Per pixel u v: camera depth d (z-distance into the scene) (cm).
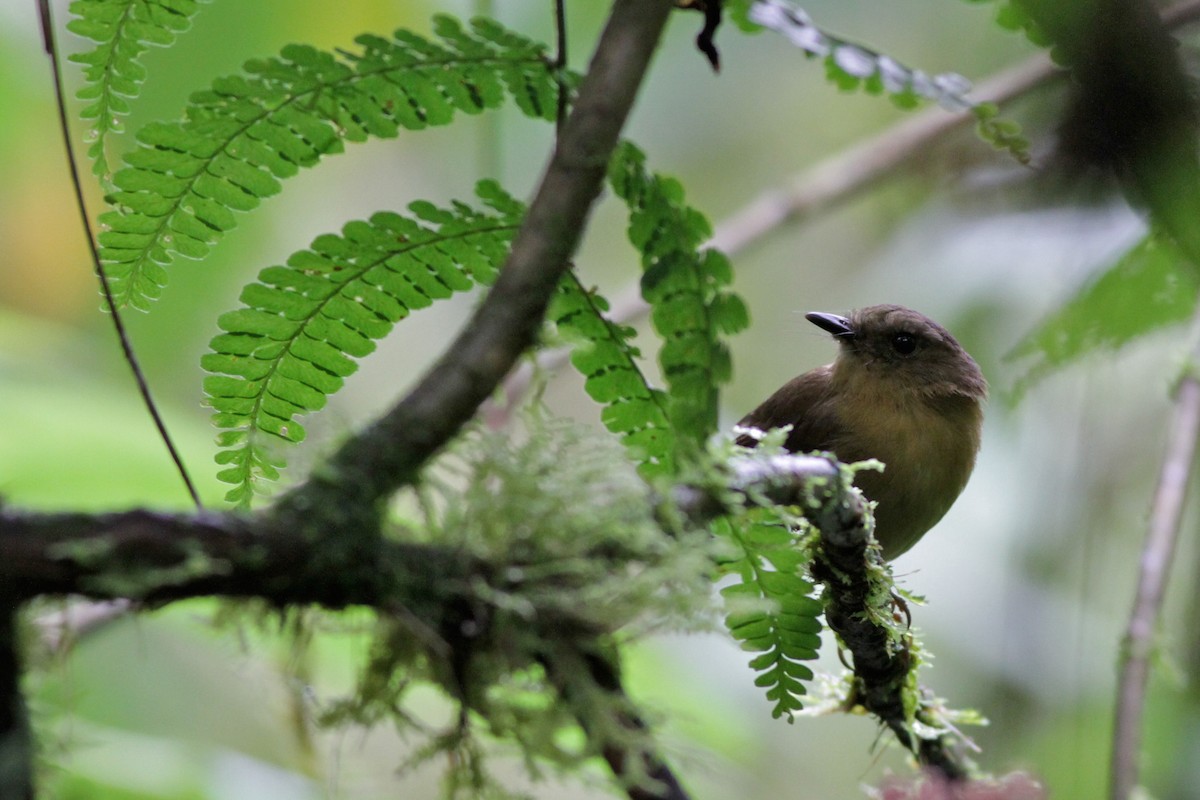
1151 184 448
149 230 383
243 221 937
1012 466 907
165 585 229
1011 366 841
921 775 521
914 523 784
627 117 306
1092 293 673
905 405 767
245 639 320
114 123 379
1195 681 787
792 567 384
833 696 523
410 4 981
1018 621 842
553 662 281
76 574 219
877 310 792
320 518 241
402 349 1286
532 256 287
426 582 262
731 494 322
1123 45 418
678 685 839
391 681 300
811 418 783
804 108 1265
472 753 299
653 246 400
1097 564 826
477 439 291
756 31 440
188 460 752
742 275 1258
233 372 385
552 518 282
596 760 339
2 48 937
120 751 651
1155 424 864
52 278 1077
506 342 277
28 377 791
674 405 391
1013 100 750
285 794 669
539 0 1020
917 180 959
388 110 398
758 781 1045
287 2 898
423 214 387
